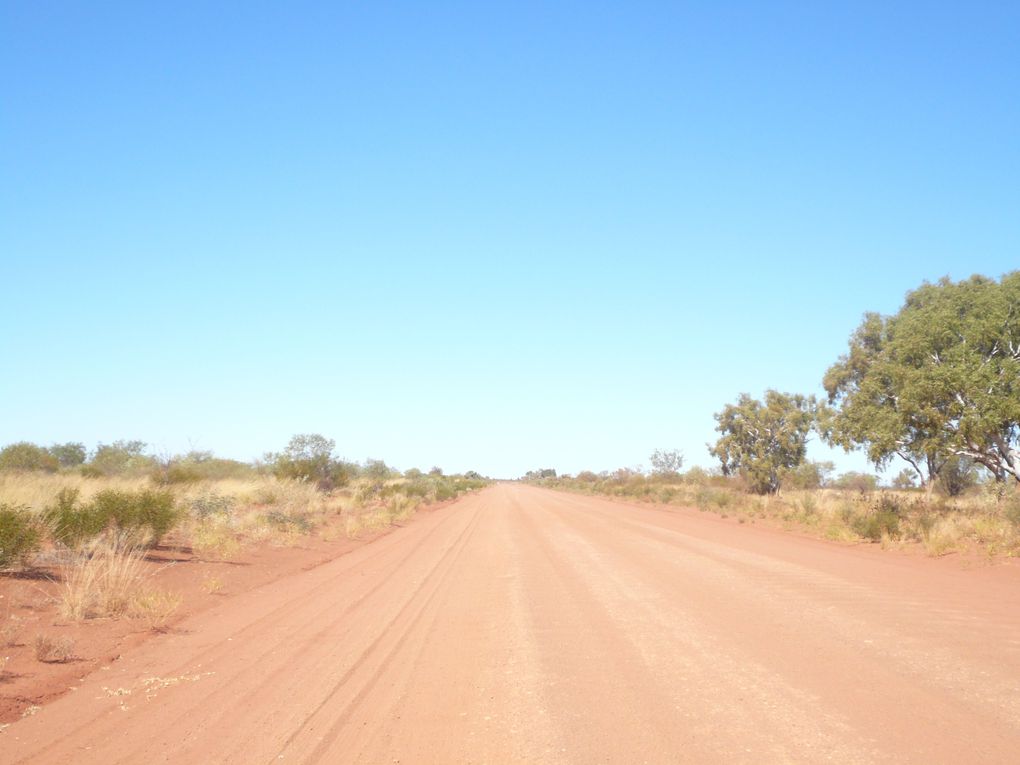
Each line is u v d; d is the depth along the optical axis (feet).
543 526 100.68
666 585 46.39
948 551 60.08
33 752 20.15
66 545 48.83
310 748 20.15
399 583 50.39
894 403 92.38
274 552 64.69
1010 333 78.64
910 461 106.11
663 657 28.60
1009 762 17.57
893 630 31.94
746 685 24.44
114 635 33.24
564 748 19.52
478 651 30.76
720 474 233.14
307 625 36.45
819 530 87.35
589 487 319.27
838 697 22.81
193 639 33.45
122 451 171.32
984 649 28.50
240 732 21.48
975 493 118.42
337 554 69.15
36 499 61.21
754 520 108.68
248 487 122.21
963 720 20.47
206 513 77.66
